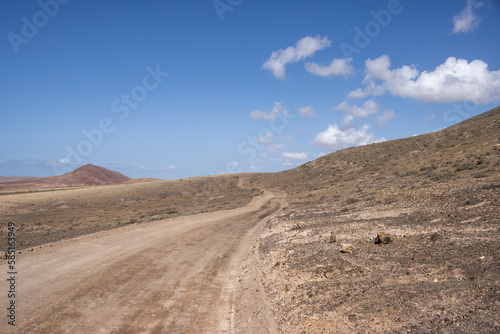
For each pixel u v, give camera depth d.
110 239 14.86
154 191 87.19
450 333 4.36
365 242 10.38
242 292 8.10
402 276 6.79
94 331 5.70
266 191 73.88
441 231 9.71
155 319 6.34
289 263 9.73
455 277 6.15
